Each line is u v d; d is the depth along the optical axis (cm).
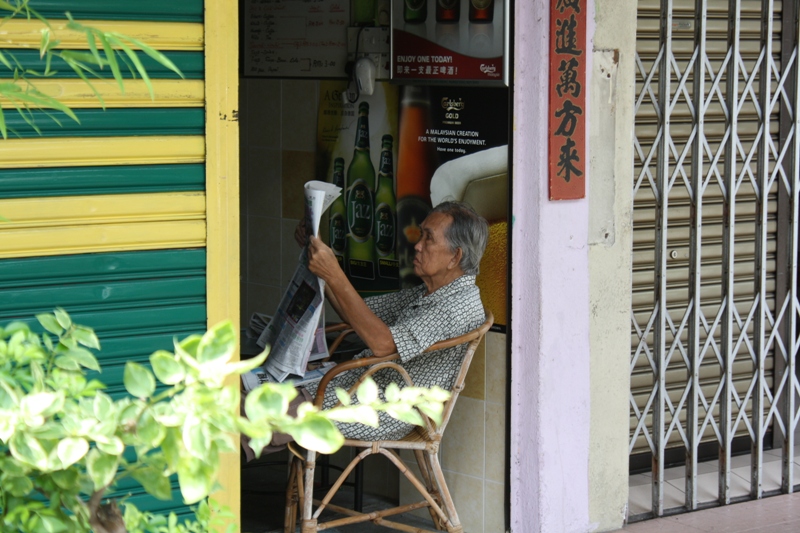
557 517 590
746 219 734
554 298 573
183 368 188
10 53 372
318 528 531
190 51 405
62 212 393
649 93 617
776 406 741
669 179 663
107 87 393
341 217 684
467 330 538
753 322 700
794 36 668
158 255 410
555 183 564
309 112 701
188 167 411
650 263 696
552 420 581
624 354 609
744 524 637
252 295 766
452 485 618
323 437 181
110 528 214
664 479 705
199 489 183
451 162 605
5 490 202
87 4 385
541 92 559
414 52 611
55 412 196
